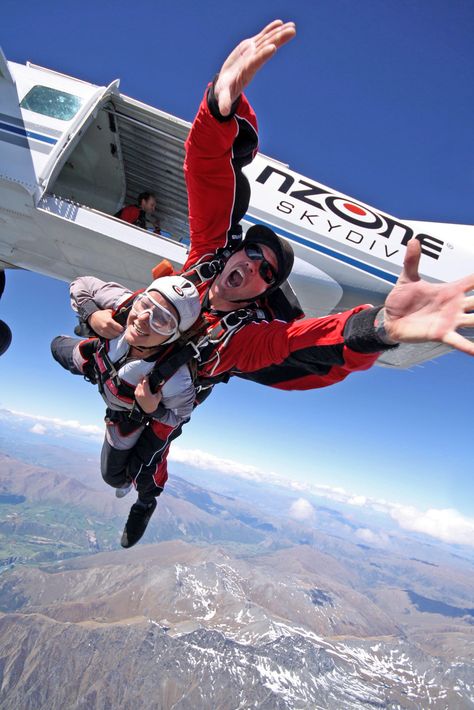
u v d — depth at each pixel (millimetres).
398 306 1781
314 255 10031
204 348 2785
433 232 11148
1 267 10508
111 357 3070
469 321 1600
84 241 9008
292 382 2812
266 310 3049
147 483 3707
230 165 3010
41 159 8758
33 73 9844
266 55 2287
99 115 10922
